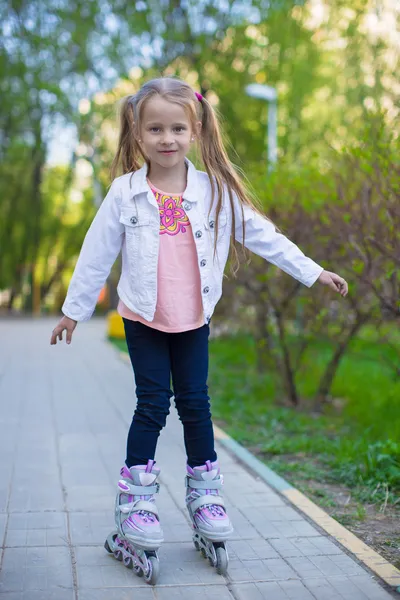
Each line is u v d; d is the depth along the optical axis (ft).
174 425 18.28
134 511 8.62
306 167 19.75
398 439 16.38
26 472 13.60
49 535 10.01
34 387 25.41
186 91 8.75
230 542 9.84
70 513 11.03
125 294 8.87
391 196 14.85
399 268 14.99
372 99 27.45
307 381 25.59
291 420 20.39
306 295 21.34
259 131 54.65
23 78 67.72
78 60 62.64
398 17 25.68
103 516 10.88
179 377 9.06
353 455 15.03
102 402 22.16
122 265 9.05
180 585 8.32
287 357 22.52
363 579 8.54
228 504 11.69
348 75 36.45
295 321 22.85
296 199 19.08
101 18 59.00
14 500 11.73
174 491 12.31
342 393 25.00
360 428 18.84
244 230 9.17
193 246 8.87
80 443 16.25
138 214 8.75
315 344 25.20
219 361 33.32
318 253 18.86
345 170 17.94
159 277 8.75
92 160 69.72
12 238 96.94
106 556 9.23
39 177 91.20
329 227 17.07
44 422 18.78
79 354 37.86
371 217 15.56
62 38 62.95
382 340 19.84
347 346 21.99
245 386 26.58
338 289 9.05
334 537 10.02
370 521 11.11
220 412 21.43
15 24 63.21
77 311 8.85
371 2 29.94
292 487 12.59
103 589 8.18
